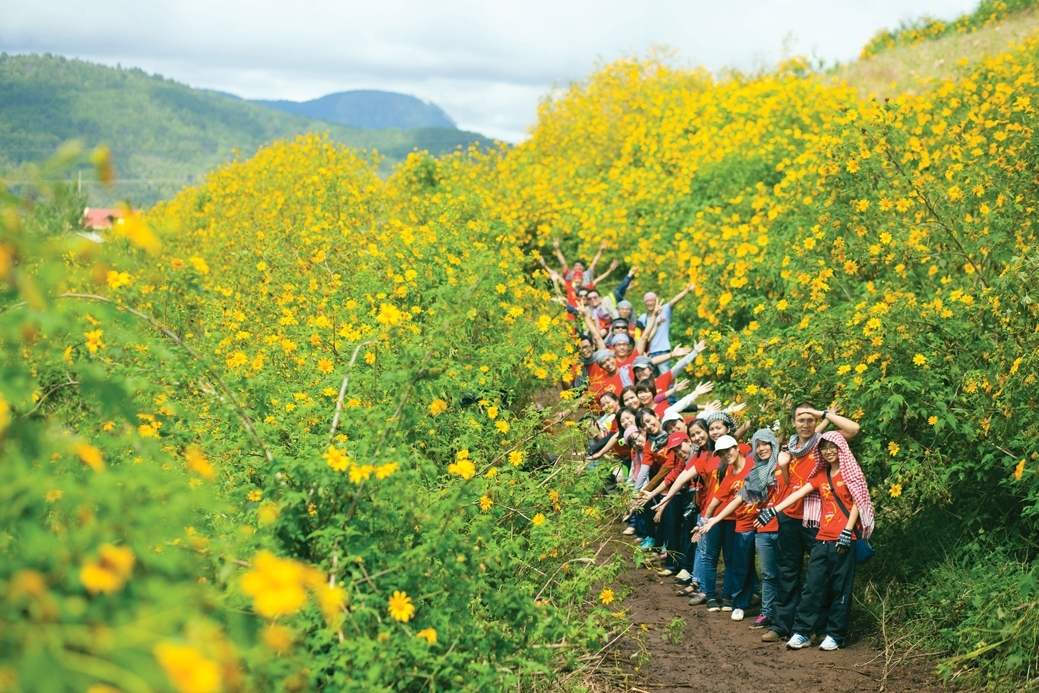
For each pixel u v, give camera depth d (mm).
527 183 21891
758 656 7453
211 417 5301
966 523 7820
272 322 9570
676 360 12984
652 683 6809
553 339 9711
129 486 2965
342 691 3893
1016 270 7684
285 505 4418
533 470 6746
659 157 20875
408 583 4500
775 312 10430
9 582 2324
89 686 1945
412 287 9547
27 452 2705
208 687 1803
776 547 7910
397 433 4992
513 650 5027
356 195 15273
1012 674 6496
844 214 10055
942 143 12055
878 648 7523
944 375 8070
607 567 6293
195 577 3539
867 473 8469
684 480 8820
